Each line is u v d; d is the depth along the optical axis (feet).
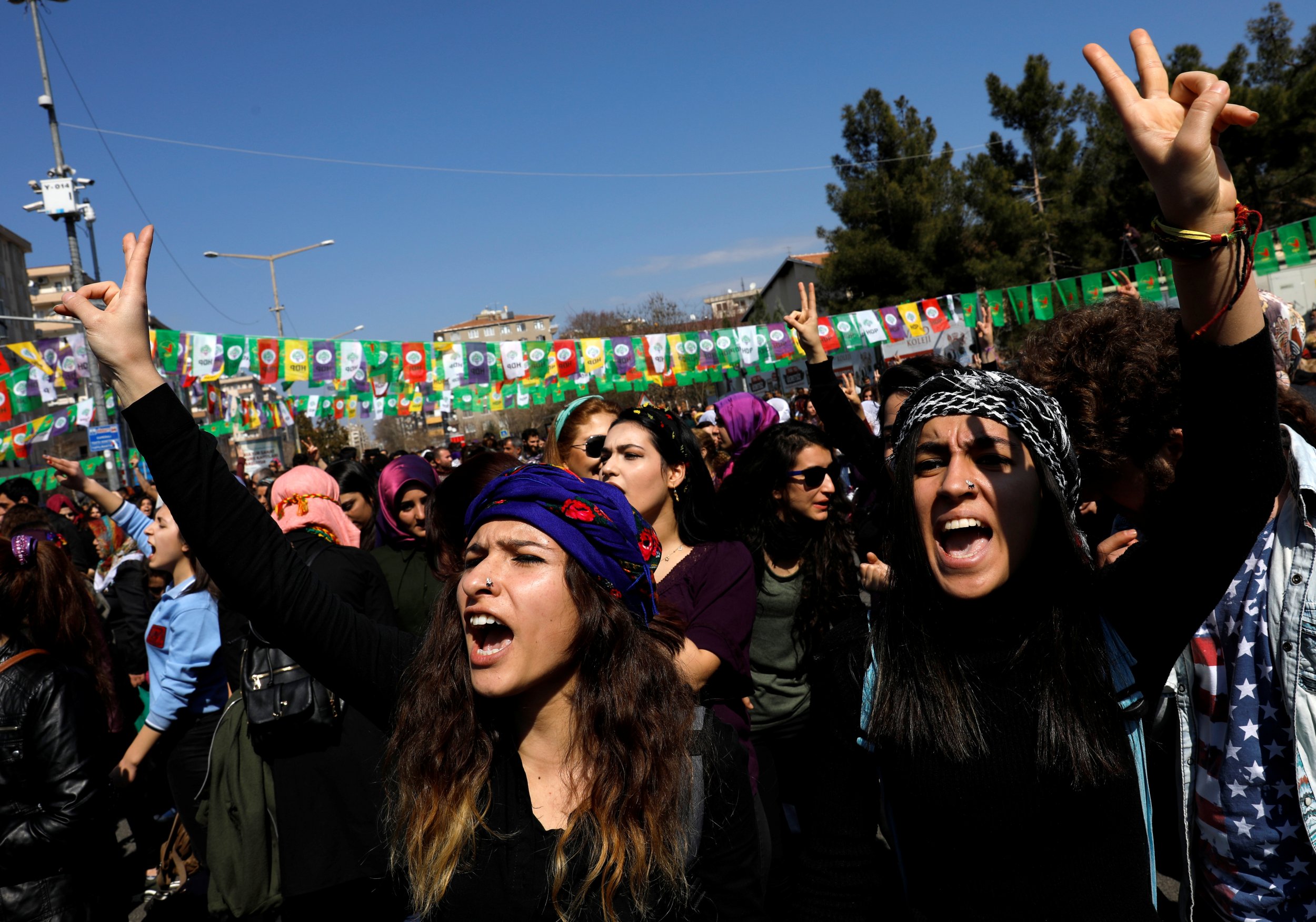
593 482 4.94
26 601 8.79
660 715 4.71
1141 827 4.46
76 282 45.24
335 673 5.28
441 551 10.04
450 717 4.80
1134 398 5.27
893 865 6.10
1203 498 4.26
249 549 5.03
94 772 8.45
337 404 36.52
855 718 4.89
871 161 81.05
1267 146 70.85
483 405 42.11
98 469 76.79
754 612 8.32
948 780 4.50
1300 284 31.55
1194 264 3.86
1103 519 8.64
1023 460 4.45
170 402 4.93
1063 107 85.66
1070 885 4.34
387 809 5.05
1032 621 4.52
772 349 31.30
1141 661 4.58
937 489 4.51
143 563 16.96
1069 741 4.29
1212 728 5.53
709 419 21.93
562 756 4.79
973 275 75.56
